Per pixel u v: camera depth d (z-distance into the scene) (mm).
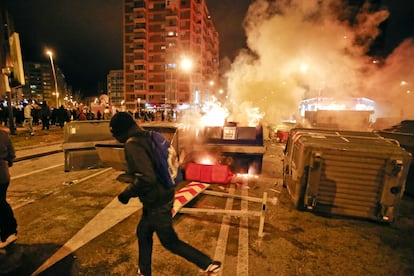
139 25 60688
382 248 3084
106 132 6953
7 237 2924
